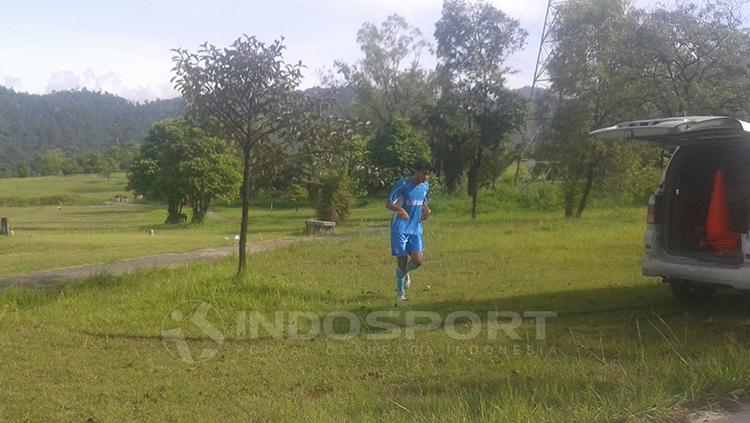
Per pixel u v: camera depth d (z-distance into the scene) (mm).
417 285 9477
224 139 9391
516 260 11688
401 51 58562
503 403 4500
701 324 7012
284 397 5199
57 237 21531
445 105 34500
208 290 8398
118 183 95812
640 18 23047
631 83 22375
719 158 7516
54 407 5043
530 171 35281
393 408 4773
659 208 7789
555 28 27328
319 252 13500
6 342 6723
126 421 4758
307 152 9305
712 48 20922
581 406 4398
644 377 5082
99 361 6141
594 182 27562
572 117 25953
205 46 8789
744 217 7035
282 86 8875
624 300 8266
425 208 8609
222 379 5645
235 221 41562
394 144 43719
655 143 8227
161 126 42750
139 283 9586
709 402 4500
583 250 12867
